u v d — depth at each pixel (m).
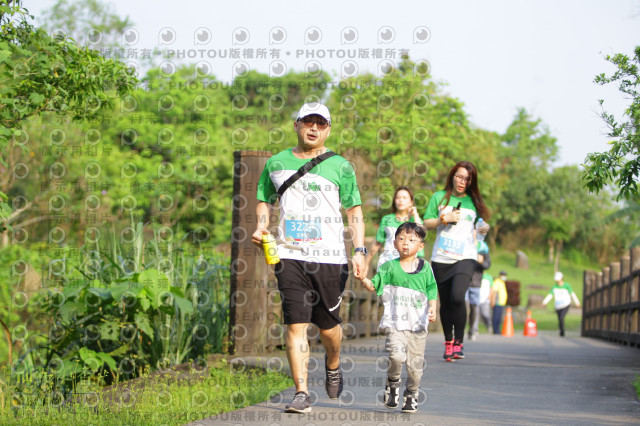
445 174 38.22
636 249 25.86
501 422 8.88
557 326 62.09
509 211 111.81
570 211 113.50
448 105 36.44
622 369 14.37
